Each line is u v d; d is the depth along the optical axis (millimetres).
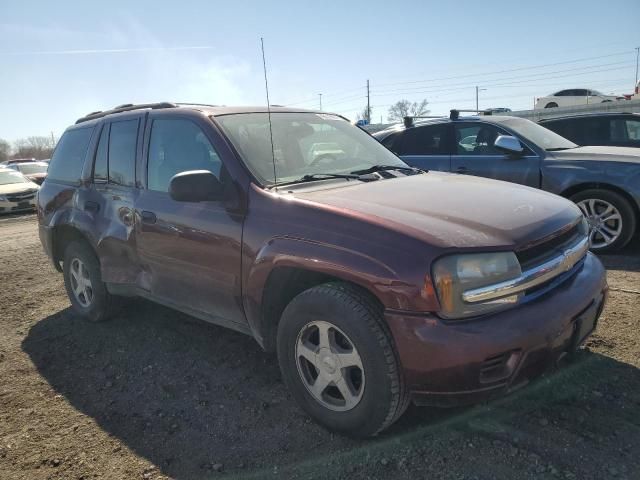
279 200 2891
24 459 2730
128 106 4406
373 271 2404
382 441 2668
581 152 6160
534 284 2504
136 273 3910
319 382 2738
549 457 2449
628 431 2604
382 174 3525
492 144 6605
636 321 3857
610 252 5906
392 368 2410
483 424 2740
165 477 2531
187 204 3371
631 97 27203
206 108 3639
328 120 4137
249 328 3154
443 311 2297
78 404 3287
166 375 3592
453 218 2586
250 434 2834
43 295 5742
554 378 3117
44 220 4883
